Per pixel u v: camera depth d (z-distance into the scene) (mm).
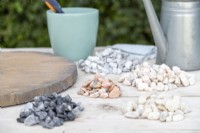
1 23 1611
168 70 833
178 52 873
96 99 757
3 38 1611
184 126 652
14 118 684
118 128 646
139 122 666
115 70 899
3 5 1597
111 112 701
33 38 1622
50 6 949
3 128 652
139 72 841
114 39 1644
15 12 1602
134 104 704
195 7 858
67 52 964
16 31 1609
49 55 943
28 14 1601
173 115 676
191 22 861
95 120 673
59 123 655
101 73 887
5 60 910
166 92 787
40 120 662
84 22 944
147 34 1660
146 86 798
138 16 1641
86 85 797
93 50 996
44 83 771
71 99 713
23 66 869
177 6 856
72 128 648
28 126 657
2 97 721
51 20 947
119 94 766
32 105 690
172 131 638
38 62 894
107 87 783
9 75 817
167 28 872
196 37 873
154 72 830
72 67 857
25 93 734
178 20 860
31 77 803
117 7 1634
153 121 669
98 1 1619
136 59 955
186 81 813
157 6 1499
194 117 681
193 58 879
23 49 1091
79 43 957
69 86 812
